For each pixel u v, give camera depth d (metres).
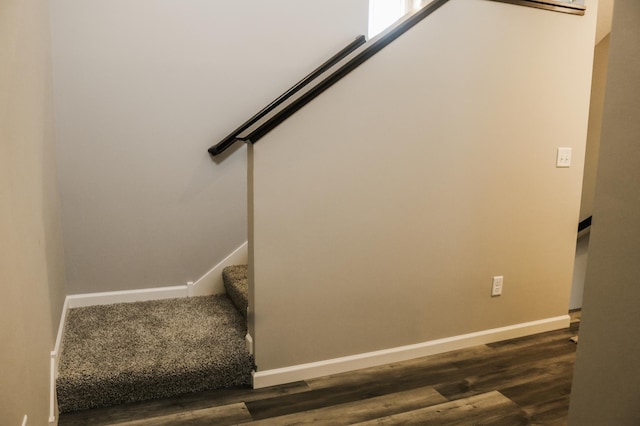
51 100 2.47
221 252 3.08
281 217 2.20
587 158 3.56
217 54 2.90
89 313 2.70
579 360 1.45
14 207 1.39
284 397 2.19
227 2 2.88
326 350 2.40
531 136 2.74
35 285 1.66
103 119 2.71
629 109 1.28
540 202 2.84
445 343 2.69
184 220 2.96
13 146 1.42
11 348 1.26
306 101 2.15
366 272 2.42
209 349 2.28
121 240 2.85
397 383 2.34
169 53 2.80
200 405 2.10
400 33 2.27
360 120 2.28
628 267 1.30
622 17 1.28
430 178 2.50
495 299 2.81
